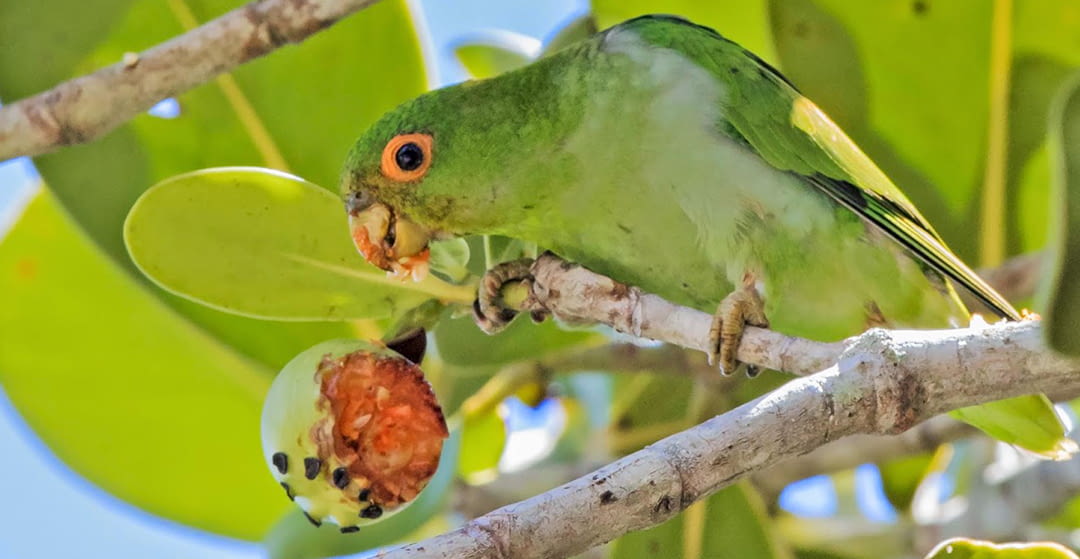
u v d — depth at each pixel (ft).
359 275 19.85
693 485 14.38
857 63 26.21
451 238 23.24
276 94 24.94
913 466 30.04
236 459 29.19
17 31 24.29
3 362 28.40
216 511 29.48
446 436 19.17
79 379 28.60
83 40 24.41
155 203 18.74
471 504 27.73
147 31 24.62
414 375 19.07
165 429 28.99
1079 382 15.20
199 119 24.67
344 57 25.09
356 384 18.76
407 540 27.27
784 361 17.57
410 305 20.22
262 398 28.84
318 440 18.40
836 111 26.50
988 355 15.37
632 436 28.84
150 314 28.32
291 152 24.98
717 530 25.94
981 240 26.81
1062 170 14.38
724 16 26.94
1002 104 26.02
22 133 19.13
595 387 29.55
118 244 23.99
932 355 15.44
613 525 13.94
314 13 19.03
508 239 24.67
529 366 27.12
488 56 29.19
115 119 19.30
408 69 25.25
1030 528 27.58
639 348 27.09
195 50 19.12
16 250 27.81
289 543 23.86
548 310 20.88
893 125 26.58
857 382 15.29
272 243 19.43
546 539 13.61
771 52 27.20
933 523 28.53
